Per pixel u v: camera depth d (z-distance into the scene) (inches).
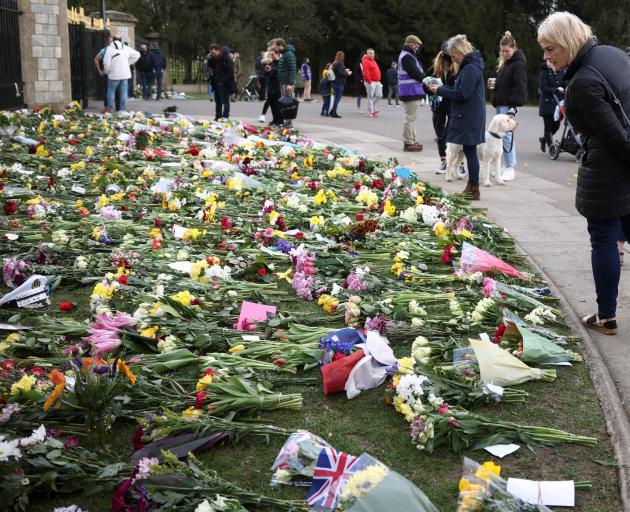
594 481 125.6
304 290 211.5
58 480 117.8
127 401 140.2
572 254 272.1
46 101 718.5
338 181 401.4
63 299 210.4
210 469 125.8
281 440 136.0
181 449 128.2
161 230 271.0
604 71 178.7
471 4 1752.0
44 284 209.9
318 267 232.5
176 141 526.0
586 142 185.6
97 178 357.7
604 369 169.2
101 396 130.3
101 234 256.5
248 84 1352.1
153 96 1382.9
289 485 121.9
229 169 400.8
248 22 1925.4
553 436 136.6
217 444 134.3
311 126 777.6
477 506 107.9
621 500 119.9
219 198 335.0
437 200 339.3
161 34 1818.4
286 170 425.1
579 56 181.8
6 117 507.2
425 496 109.7
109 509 115.5
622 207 183.0
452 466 129.3
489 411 149.0
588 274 247.0
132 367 151.5
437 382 148.6
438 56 453.7
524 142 668.1
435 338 180.9
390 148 595.2
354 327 189.5
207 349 172.1
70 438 127.3
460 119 367.6
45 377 149.2
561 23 180.7
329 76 903.7
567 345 184.1
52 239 253.1
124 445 134.3
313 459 124.0
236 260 237.3
